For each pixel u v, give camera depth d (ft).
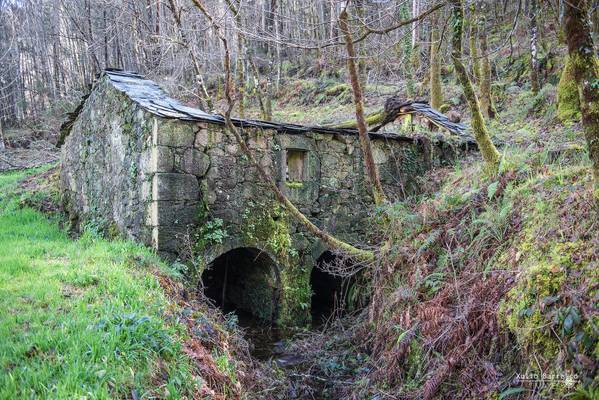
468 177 20.49
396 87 54.19
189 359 12.45
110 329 11.71
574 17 10.00
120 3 39.09
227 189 21.21
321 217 24.40
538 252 11.79
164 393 10.51
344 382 16.44
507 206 14.76
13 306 12.96
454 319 13.11
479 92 43.32
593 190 11.46
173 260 19.52
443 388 12.23
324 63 68.90
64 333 11.34
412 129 31.01
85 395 9.24
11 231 27.63
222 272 28.12
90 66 67.41
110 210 24.64
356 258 21.39
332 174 24.90
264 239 22.22
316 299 29.84
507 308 11.41
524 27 45.01
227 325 18.13
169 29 37.68
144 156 20.47
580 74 10.15
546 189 14.28
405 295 15.78
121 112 23.09
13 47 73.87
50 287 14.57
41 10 66.03
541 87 40.96
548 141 19.71
